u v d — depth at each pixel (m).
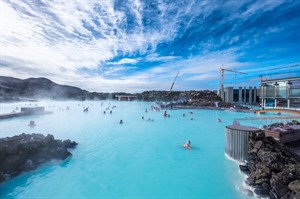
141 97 77.25
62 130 15.23
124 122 19.91
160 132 14.54
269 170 5.35
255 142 6.79
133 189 5.81
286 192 4.49
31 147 7.43
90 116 25.12
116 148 10.12
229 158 7.89
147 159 8.39
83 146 10.50
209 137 12.71
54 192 5.63
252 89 44.56
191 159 8.27
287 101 27.78
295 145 8.92
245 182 5.77
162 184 6.06
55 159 7.88
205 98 52.97
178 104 37.94
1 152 6.61
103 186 5.97
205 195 5.35
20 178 6.45
